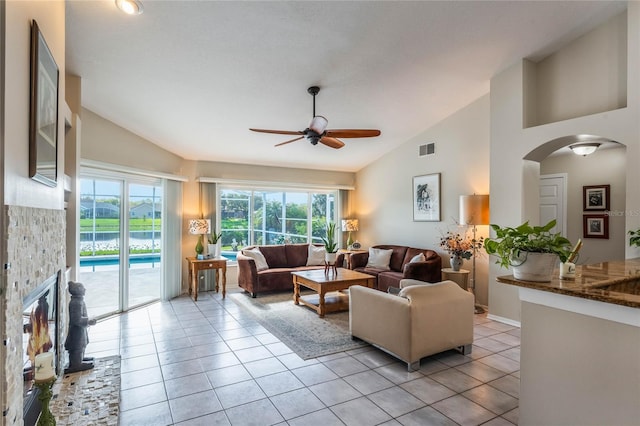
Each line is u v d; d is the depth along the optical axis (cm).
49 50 192
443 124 551
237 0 268
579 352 174
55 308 232
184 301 528
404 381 273
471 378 278
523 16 329
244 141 550
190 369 294
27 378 175
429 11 304
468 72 420
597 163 489
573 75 390
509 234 196
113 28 286
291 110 463
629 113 329
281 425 216
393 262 599
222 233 635
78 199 347
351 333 361
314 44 330
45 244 189
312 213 736
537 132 394
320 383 270
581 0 322
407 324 288
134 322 424
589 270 234
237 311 473
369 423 218
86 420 212
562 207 523
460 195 524
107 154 450
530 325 196
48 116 193
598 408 166
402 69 394
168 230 541
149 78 362
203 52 327
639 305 147
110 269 462
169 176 536
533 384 194
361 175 746
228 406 237
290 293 581
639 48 323
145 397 249
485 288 489
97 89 377
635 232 316
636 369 154
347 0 279
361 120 522
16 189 144
